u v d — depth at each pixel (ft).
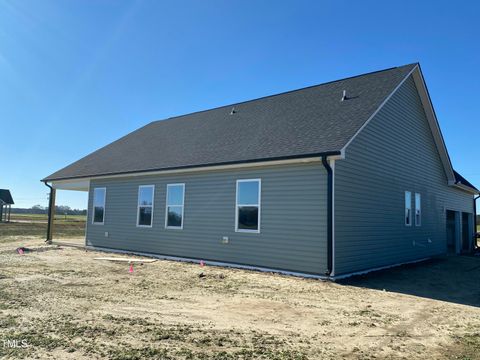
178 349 15.31
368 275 36.11
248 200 38.81
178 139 55.98
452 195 66.33
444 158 59.41
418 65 46.78
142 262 42.19
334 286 29.76
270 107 52.29
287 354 15.05
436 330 18.97
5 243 64.34
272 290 27.68
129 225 51.98
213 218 41.81
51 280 29.71
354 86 47.09
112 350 14.99
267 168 37.52
